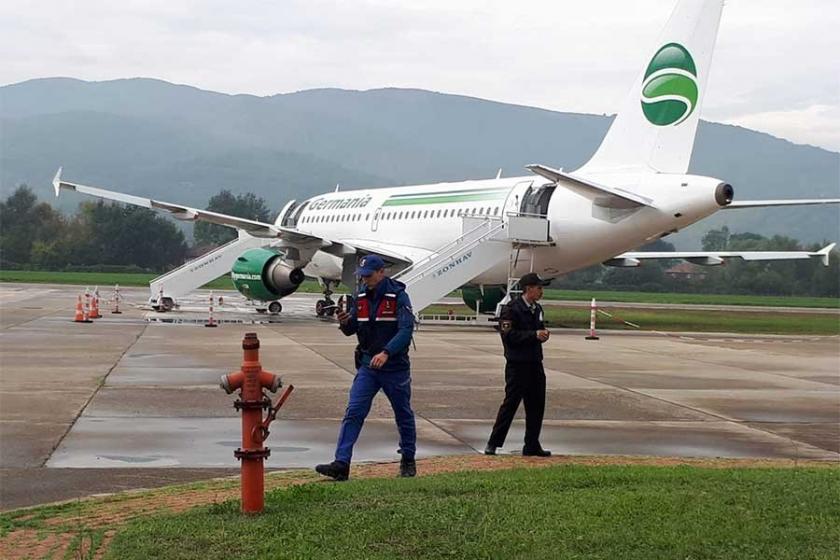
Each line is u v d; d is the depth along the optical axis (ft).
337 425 45.96
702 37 100.42
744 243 488.44
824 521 25.44
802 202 103.30
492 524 24.85
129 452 38.83
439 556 22.33
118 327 105.60
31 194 464.65
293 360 73.36
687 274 440.04
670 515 25.88
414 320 33.50
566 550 22.63
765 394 60.59
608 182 105.19
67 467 36.01
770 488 29.71
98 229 433.07
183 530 24.50
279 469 36.37
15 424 44.47
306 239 123.13
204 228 491.72
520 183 116.88
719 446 42.86
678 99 101.91
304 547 22.91
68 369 65.21
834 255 435.53
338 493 28.91
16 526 26.66
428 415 49.70
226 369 66.13
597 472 32.71
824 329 138.00
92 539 24.54
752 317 172.76
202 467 36.42
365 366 33.50
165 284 140.67
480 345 91.76
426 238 127.85
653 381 65.87
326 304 140.36
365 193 144.87
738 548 22.98
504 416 39.01
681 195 98.63
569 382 64.28
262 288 128.67
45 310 134.72
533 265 114.62
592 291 402.52
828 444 43.88
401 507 26.81
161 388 56.65
